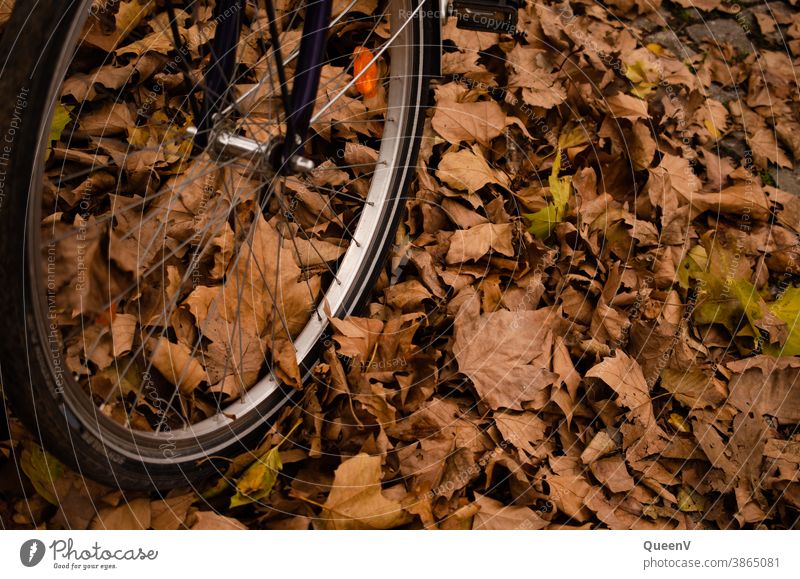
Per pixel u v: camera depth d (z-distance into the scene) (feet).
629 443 5.04
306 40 3.74
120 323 4.57
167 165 5.50
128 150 5.48
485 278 5.65
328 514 4.26
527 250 5.82
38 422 3.35
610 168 6.47
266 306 4.91
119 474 3.82
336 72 6.15
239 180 5.08
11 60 3.09
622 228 6.09
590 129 6.66
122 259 3.27
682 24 7.95
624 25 7.67
